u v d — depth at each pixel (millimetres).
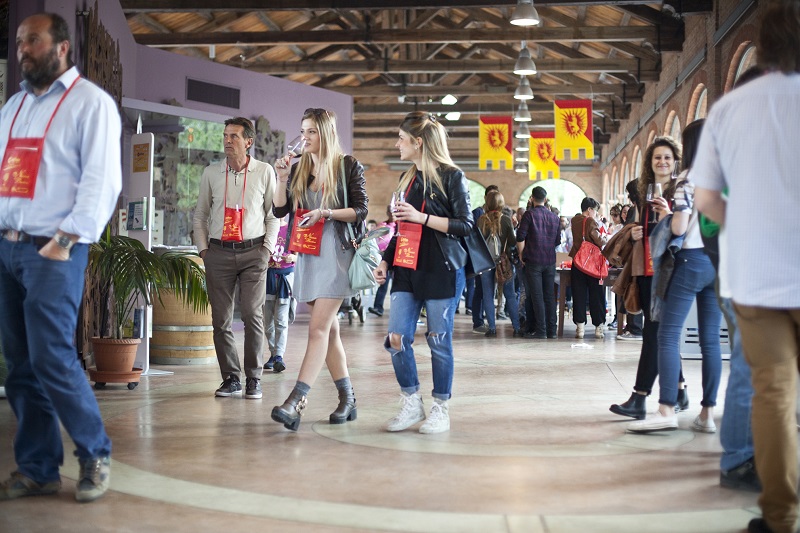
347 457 4406
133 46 15367
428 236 5031
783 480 3023
